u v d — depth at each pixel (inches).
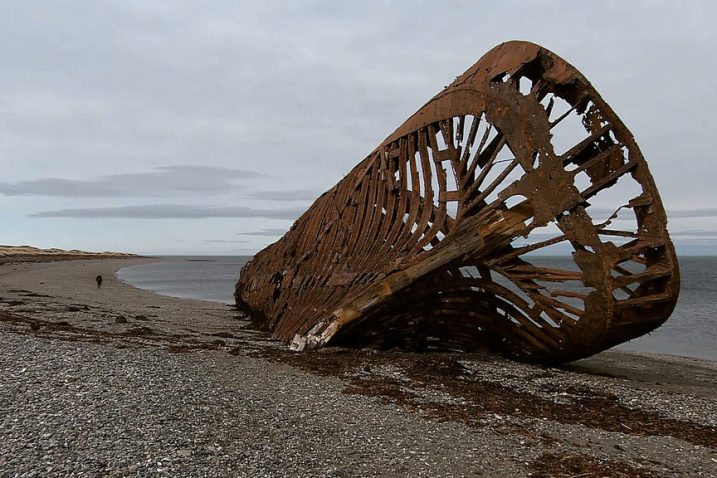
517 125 413.4
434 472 233.1
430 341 539.2
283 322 629.0
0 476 193.6
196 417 276.1
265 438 257.8
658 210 379.9
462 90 469.4
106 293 1402.6
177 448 231.8
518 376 427.8
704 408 366.3
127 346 462.3
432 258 446.6
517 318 467.5
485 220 427.2
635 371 567.8
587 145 388.5
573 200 386.6
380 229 557.9
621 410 352.2
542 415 329.7
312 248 674.8
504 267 439.5
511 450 265.7
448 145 479.2
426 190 506.3
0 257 3312.0
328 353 487.8
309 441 260.1
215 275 3383.4
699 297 1758.1
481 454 257.8
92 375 333.1
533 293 438.6
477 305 482.0
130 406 279.4
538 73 425.7
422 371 423.8
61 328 542.6
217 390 333.7
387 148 579.5
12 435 230.2
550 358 484.4
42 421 248.1
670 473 246.5
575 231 393.7
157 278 2876.5
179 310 1024.9
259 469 220.5
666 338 930.1
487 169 438.9
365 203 598.5
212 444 241.9
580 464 251.0
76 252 7017.7
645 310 408.8
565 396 378.3
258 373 398.9
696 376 551.8
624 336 422.0
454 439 277.3
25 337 446.0
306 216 766.5
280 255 800.9
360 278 519.5
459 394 365.1
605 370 560.1
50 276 1999.3
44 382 309.1
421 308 491.5
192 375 365.4
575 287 2007.9
